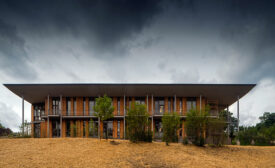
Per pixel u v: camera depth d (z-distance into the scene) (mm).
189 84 20297
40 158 8141
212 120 13445
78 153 9086
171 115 12688
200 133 12945
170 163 7809
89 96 23734
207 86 20578
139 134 12172
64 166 6992
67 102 23875
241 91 21312
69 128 23453
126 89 21500
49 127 23641
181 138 21297
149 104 23906
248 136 24281
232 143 21922
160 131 22984
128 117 12406
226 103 27625
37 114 28469
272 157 11023
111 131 23156
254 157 10680
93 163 7430
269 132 23906
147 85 20516
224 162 8812
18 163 7328
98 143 11531
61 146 10719
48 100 22703
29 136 19781
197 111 13336
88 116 22453
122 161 7781
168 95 23297
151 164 7531
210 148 12336
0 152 9297
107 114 11727
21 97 24484
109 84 20344
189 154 9852
